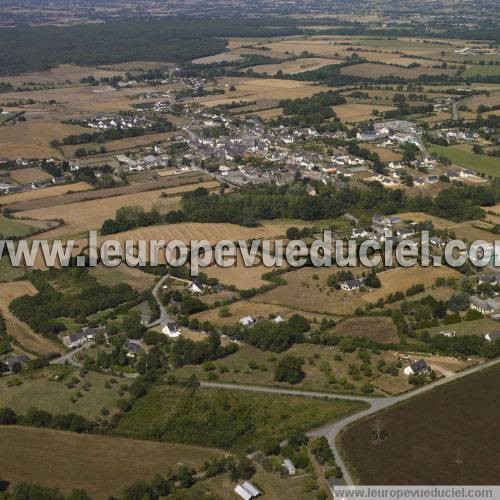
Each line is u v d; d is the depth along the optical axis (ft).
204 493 610.65
